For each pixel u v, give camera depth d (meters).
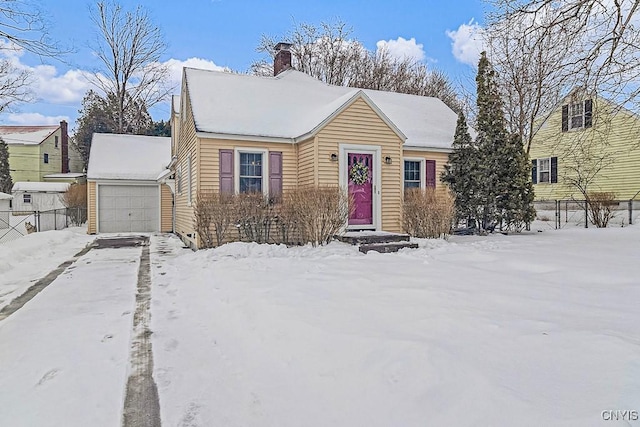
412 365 2.83
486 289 4.98
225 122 11.25
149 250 11.30
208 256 8.76
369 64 32.97
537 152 22.58
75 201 24.86
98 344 3.96
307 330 3.71
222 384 3.08
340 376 2.90
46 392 3.01
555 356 2.84
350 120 11.29
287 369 3.15
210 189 10.70
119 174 18.03
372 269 6.54
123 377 3.25
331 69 32.19
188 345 3.93
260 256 8.66
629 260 7.25
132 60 29.91
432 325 3.61
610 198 17.84
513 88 19.73
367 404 2.53
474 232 13.20
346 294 4.90
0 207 21.41
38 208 33.44
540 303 4.28
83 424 2.59
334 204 10.09
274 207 10.61
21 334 4.25
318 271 6.51
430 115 16.16
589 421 2.05
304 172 11.45
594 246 9.56
